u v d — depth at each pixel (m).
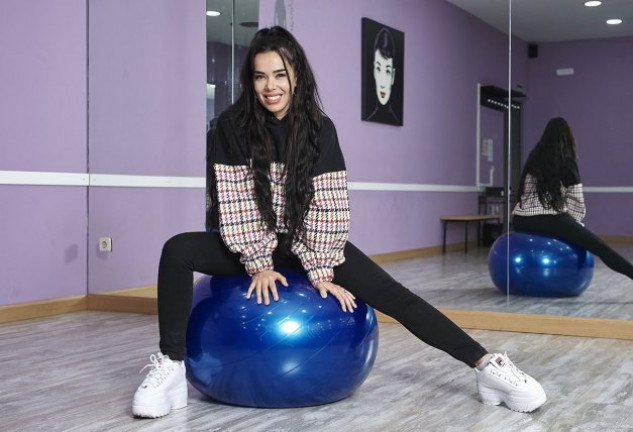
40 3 3.68
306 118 1.98
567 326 3.15
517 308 3.34
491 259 3.40
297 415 1.95
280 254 2.05
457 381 2.31
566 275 3.24
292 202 1.96
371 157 3.83
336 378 1.97
